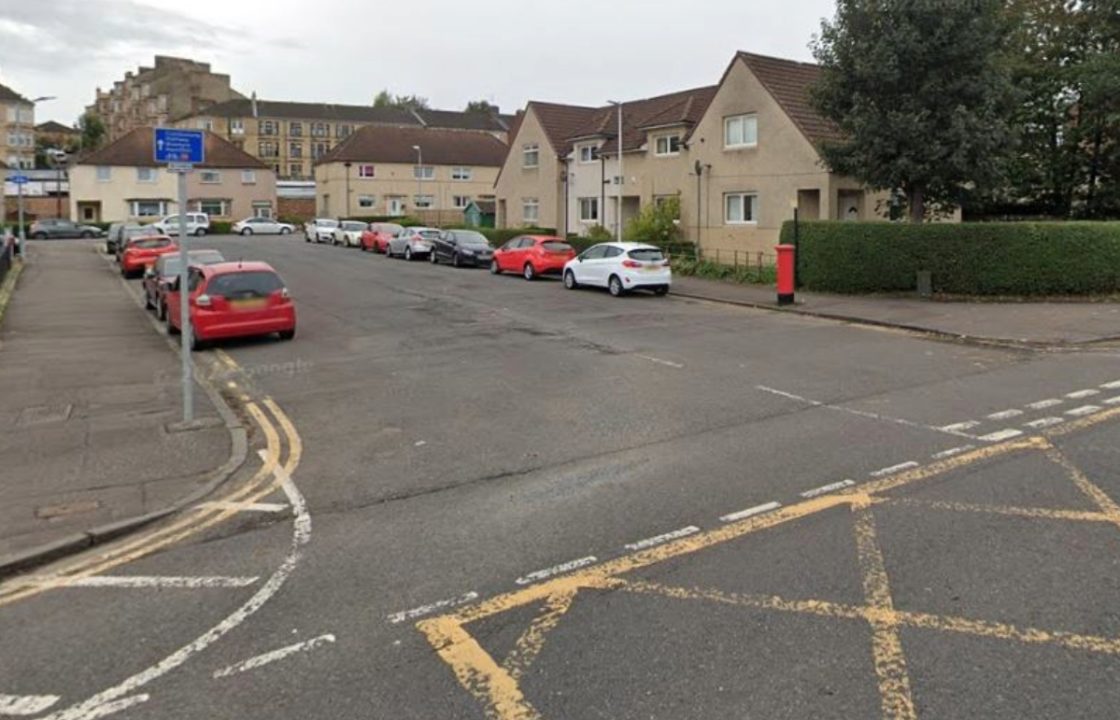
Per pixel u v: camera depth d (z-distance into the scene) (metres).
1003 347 13.96
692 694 3.81
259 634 4.50
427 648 4.30
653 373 11.84
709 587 4.91
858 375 11.45
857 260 21.19
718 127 30.64
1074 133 25.64
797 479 6.89
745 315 18.59
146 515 6.35
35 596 5.10
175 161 8.84
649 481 6.94
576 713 3.69
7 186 71.00
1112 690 3.76
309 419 9.49
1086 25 25.67
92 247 46.03
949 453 7.57
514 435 8.59
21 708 3.85
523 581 5.07
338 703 3.82
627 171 36.25
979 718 3.57
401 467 7.55
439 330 16.56
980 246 19.61
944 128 20.09
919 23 19.98
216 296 14.75
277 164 99.56
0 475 7.36
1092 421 8.63
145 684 4.03
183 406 9.96
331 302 21.47
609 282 22.97
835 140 24.47
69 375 12.24
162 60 119.62
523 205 44.97
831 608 4.61
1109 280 19.31
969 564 5.14
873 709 3.66
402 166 69.00
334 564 5.43
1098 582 4.86
